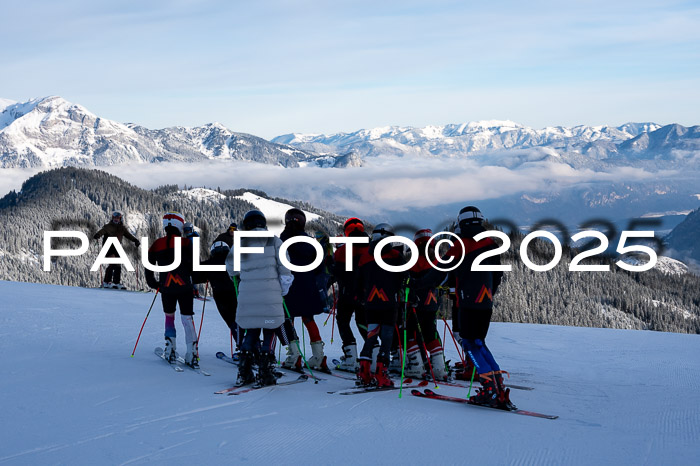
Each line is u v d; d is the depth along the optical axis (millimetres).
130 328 10172
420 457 4125
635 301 153000
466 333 6020
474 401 5949
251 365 6453
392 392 6500
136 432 4582
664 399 6629
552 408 6016
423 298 7445
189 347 7238
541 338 13391
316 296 7750
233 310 7906
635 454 4297
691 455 4285
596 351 11500
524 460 4105
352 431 4750
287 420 5039
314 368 7781
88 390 5883
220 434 4570
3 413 5000
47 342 8258
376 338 7035
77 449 4160
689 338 13891
